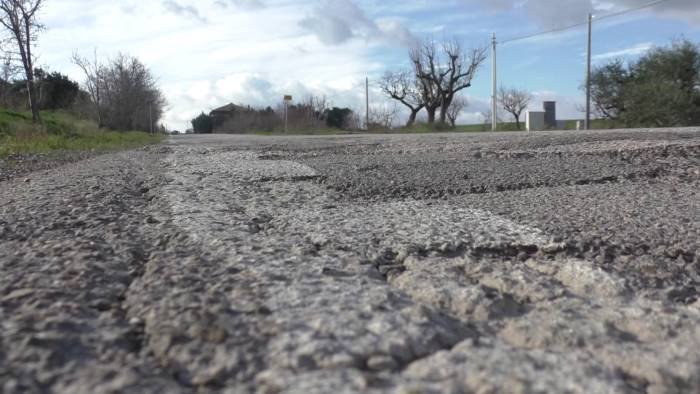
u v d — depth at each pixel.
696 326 1.29
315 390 0.93
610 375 1.02
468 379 0.99
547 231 2.18
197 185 3.77
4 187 3.90
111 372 1.00
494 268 1.72
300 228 2.27
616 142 6.29
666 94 28.33
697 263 1.83
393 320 1.23
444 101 40.69
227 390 0.95
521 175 3.94
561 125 36.84
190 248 1.88
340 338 1.14
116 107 27.83
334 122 48.91
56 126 15.90
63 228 2.23
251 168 5.03
